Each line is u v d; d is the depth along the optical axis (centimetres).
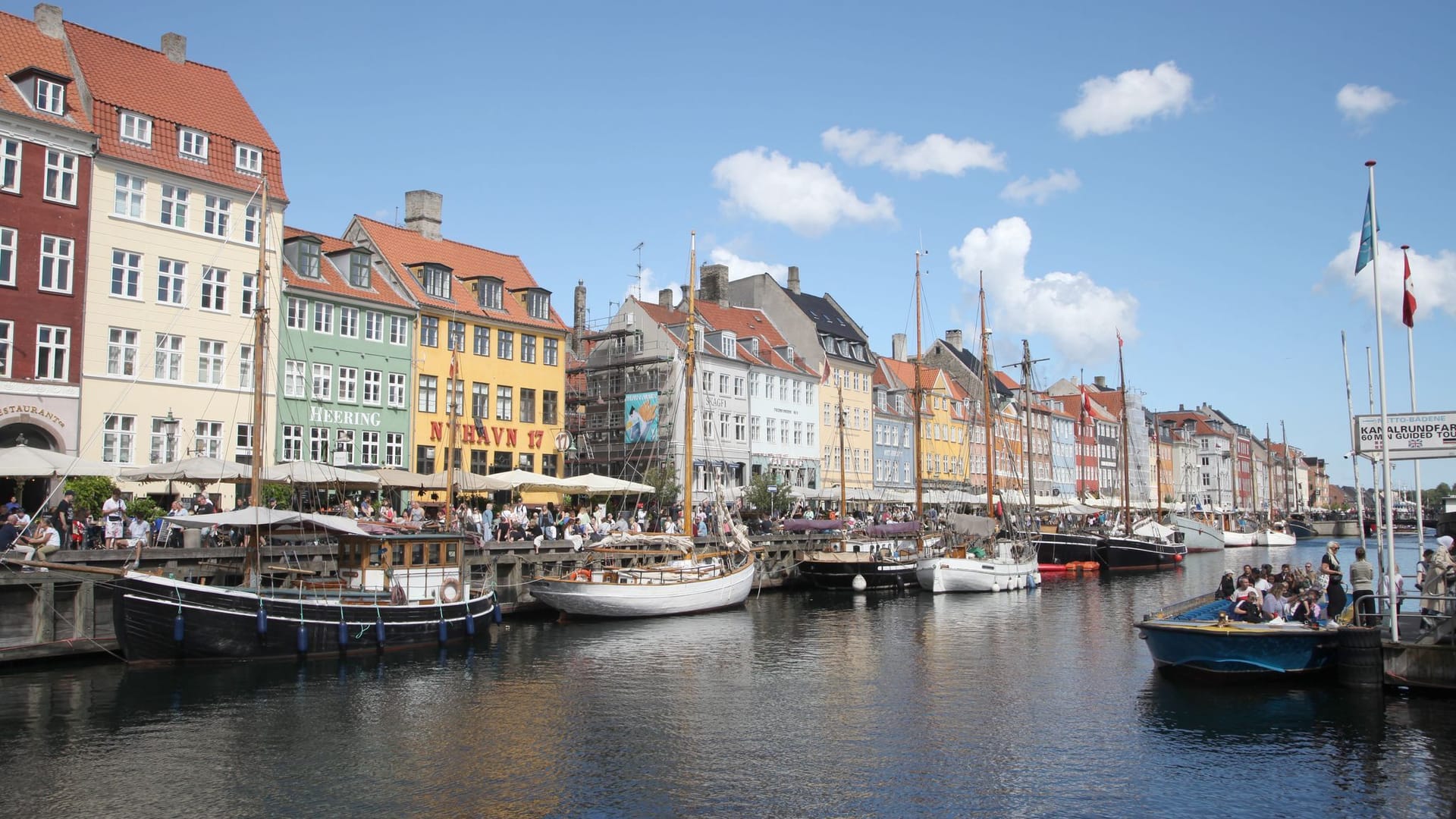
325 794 1563
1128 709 2128
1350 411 3525
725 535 4212
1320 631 2186
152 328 3769
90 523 2867
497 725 2003
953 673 2581
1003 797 1570
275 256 4203
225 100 4253
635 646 3003
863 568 4728
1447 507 5328
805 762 1758
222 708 2075
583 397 6531
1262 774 1661
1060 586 5200
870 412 8100
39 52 3684
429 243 5303
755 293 7894
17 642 2339
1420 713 1981
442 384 4919
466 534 3256
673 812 1498
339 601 2581
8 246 3397
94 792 1548
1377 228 2123
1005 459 10075
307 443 4306
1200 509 12025
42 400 3444
